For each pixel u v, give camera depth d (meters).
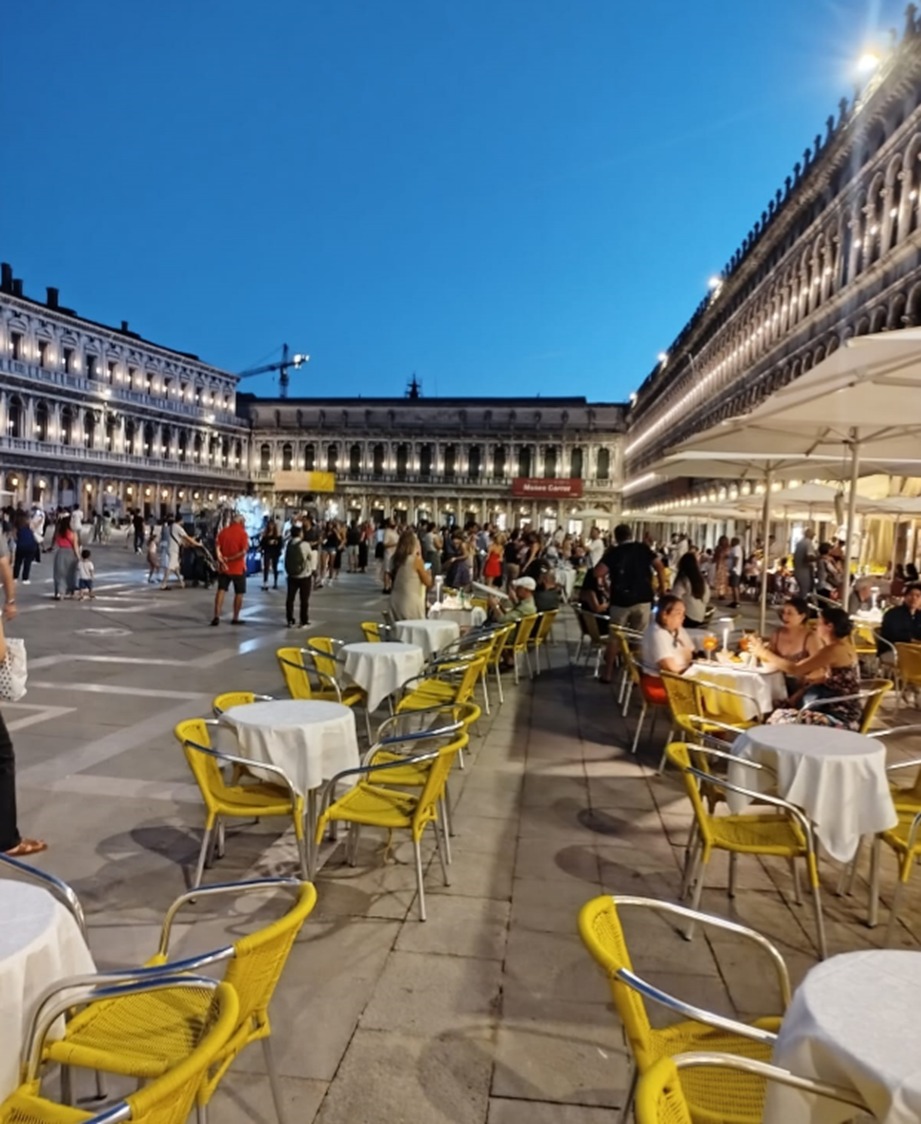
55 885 3.44
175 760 7.72
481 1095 3.50
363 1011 4.05
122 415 80.75
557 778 7.79
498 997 4.20
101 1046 2.99
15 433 67.69
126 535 54.62
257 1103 3.43
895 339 5.25
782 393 7.34
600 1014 4.08
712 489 49.91
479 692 11.77
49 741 8.25
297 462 103.88
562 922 5.02
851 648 7.78
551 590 16.14
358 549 35.88
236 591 17.44
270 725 5.48
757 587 28.97
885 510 18.64
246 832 6.21
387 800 5.44
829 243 32.31
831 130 32.03
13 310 67.94
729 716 7.84
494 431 99.12
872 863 5.18
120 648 13.94
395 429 101.06
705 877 5.73
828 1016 2.57
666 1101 2.36
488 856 5.98
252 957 2.67
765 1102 2.61
